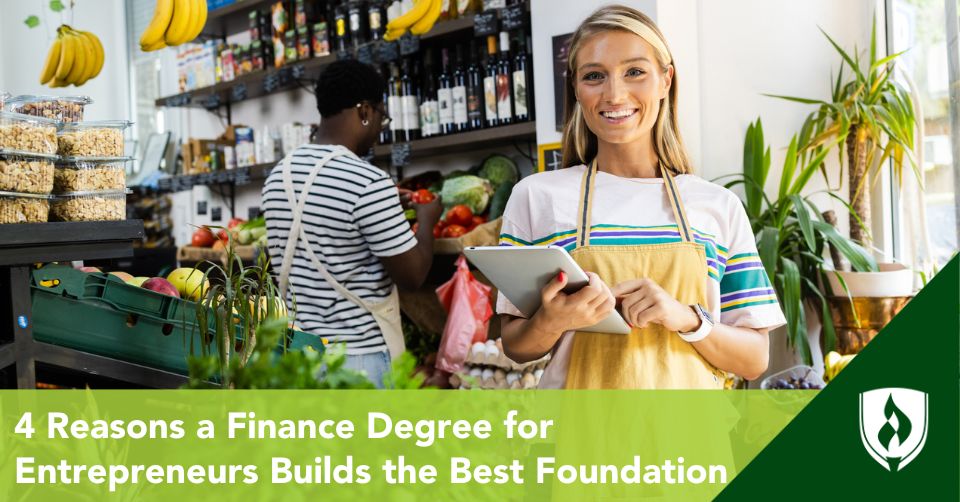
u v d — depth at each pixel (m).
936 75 2.88
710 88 3.27
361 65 2.59
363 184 2.40
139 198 5.65
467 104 3.45
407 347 3.14
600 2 3.04
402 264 2.44
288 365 0.90
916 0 2.96
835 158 3.16
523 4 3.25
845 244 2.77
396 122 3.68
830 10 3.13
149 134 5.98
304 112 4.74
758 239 2.98
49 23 5.79
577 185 1.52
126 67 6.27
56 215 1.61
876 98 2.91
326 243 2.41
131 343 1.57
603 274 1.44
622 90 1.43
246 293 1.46
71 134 1.61
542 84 3.17
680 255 1.43
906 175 3.03
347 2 3.90
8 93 1.62
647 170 1.53
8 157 1.46
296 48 4.18
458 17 3.52
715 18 3.26
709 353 1.45
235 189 5.18
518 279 1.36
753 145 3.06
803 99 2.95
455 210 3.17
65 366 1.48
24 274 1.43
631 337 1.44
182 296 1.74
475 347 2.76
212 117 5.47
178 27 2.73
